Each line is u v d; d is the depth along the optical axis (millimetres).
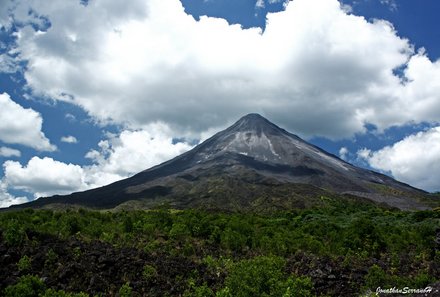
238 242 28203
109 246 22750
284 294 16359
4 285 16344
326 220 45719
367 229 32094
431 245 29469
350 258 26328
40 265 18484
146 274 19141
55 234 23625
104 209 138125
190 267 21453
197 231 29953
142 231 28859
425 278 19953
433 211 45812
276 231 35250
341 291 20734
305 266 23359
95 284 17781
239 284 17375
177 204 132250
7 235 20016
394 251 29406
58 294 15375
